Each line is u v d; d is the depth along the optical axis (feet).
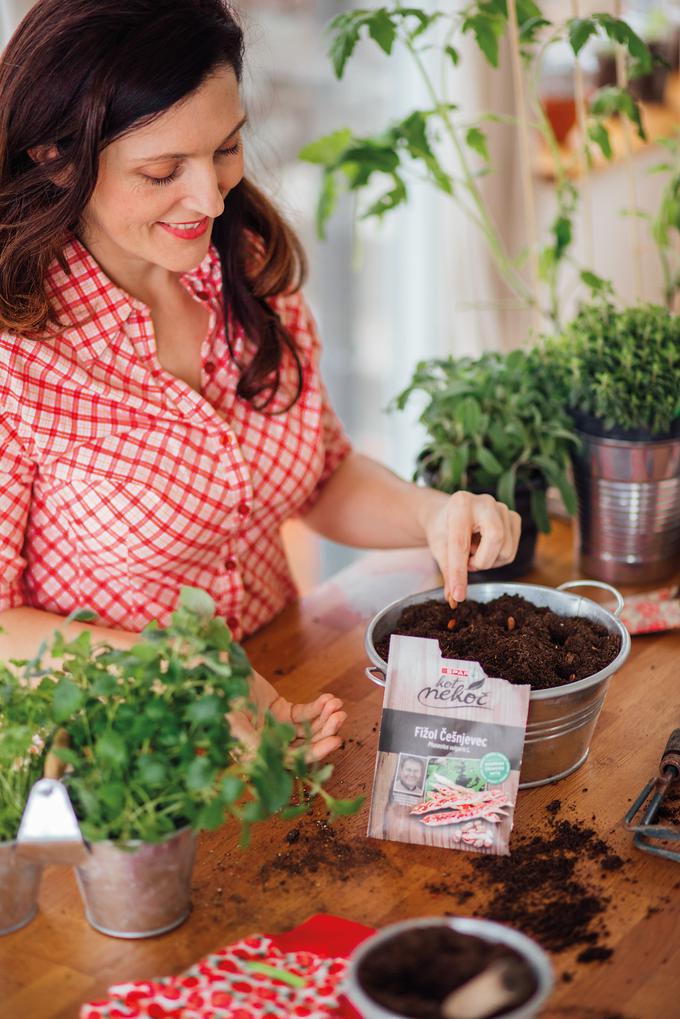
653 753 4.30
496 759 3.77
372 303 10.00
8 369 4.48
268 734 3.15
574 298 9.56
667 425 5.32
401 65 9.16
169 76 3.80
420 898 3.56
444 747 3.82
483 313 9.37
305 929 3.38
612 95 6.15
